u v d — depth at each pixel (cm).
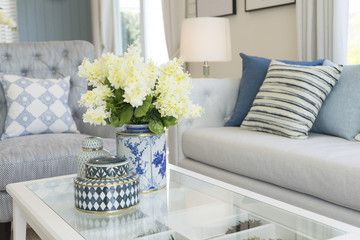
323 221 99
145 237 94
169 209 113
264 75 235
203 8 396
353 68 198
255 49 344
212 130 227
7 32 595
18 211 139
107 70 124
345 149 163
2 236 188
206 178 144
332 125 195
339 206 152
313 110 195
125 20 566
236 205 114
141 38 506
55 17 618
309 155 160
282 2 307
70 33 628
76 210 114
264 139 191
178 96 124
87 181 111
